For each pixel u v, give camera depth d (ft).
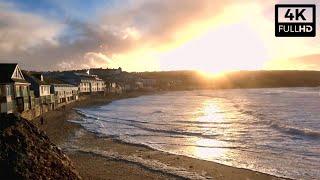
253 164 92.02
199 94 606.14
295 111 244.63
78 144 123.03
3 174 54.08
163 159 99.40
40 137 69.05
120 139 133.18
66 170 63.46
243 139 129.70
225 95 540.93
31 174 55.98
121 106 325.21
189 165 92.27
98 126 171.94
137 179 79.56
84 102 359.25
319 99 382.63
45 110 210.18
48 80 279.69
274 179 78.43
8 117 68.33
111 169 88.02
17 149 59.67
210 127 164.55
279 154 103.19
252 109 267.18
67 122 179.83
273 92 595.88
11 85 153.17
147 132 151.84
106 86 571.28
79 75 475.31
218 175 82.58
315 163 91.56
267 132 145.48
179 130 156.15
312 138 128.16
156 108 296.51
